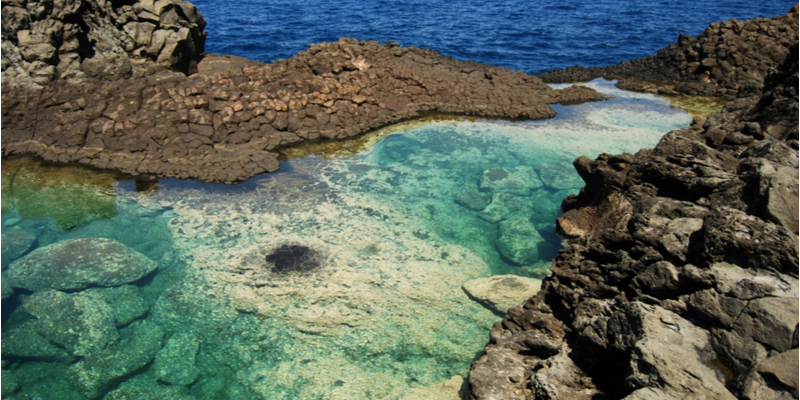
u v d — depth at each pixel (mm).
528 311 6469
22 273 8320
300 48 28625
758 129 8781
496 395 5043
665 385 3846
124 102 13055
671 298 5105
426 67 18047
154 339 7090
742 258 4820
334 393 6230
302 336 7160
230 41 29719
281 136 13516
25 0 13594
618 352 4648
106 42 14891
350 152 13297
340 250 9109
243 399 6188
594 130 15188
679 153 8406
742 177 6633
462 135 14664
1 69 13562
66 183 11266
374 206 10656
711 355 4152
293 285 8164
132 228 9688
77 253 8852
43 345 6941
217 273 8453
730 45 19906
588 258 6988
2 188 11039
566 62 27078
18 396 6191
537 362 5426
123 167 11750
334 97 14875
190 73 16531
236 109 13398
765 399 3543
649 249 5914
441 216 10414
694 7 48062
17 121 12922
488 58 27672
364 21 38656
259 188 11227
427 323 7418
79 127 12523
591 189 9852
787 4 51219
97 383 6387
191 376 6516
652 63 22297
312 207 10547
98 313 7527
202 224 9844
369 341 7074
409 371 6578
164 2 15484
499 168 12602
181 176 11500
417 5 49094
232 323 7398
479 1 53031
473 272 8688
